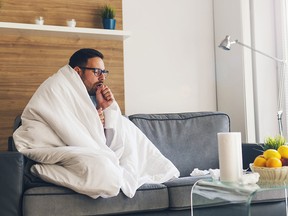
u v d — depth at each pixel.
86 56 2.20
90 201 1.75
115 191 1.72
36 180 1.80
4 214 1.65
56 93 1.98
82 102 2.04
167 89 3.15
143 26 3.10
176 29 3.21
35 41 2.69
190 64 3.25
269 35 3.16
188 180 2.03
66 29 2.64
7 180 1.66
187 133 2.65
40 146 1.87
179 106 3.18
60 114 1.94
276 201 2.06
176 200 1.92
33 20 2.69
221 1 3.28
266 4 3.17
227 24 3.23
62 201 1.71
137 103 3.04
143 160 2.25
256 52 3.10
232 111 3.19
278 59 2.87
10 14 2.64
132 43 3.05
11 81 2.62
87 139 1.94
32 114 1.92
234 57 3.16
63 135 1.90
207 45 3.32
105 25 2.79
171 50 3.18
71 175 1.74
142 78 3.07
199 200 1.54
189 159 2.60
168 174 2.16
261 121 3.08
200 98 3.27
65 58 2.75
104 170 1.73
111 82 2.86
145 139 2.35
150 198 1.88
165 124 2.64
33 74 2.67
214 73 3.34
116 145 2.13
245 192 1.30
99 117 2.06
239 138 1.54
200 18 3.30
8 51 2.62
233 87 3.17
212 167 2.64
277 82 3.17
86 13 2.83
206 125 2.71
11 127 2.60
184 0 3.25
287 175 1.47
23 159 1.72
